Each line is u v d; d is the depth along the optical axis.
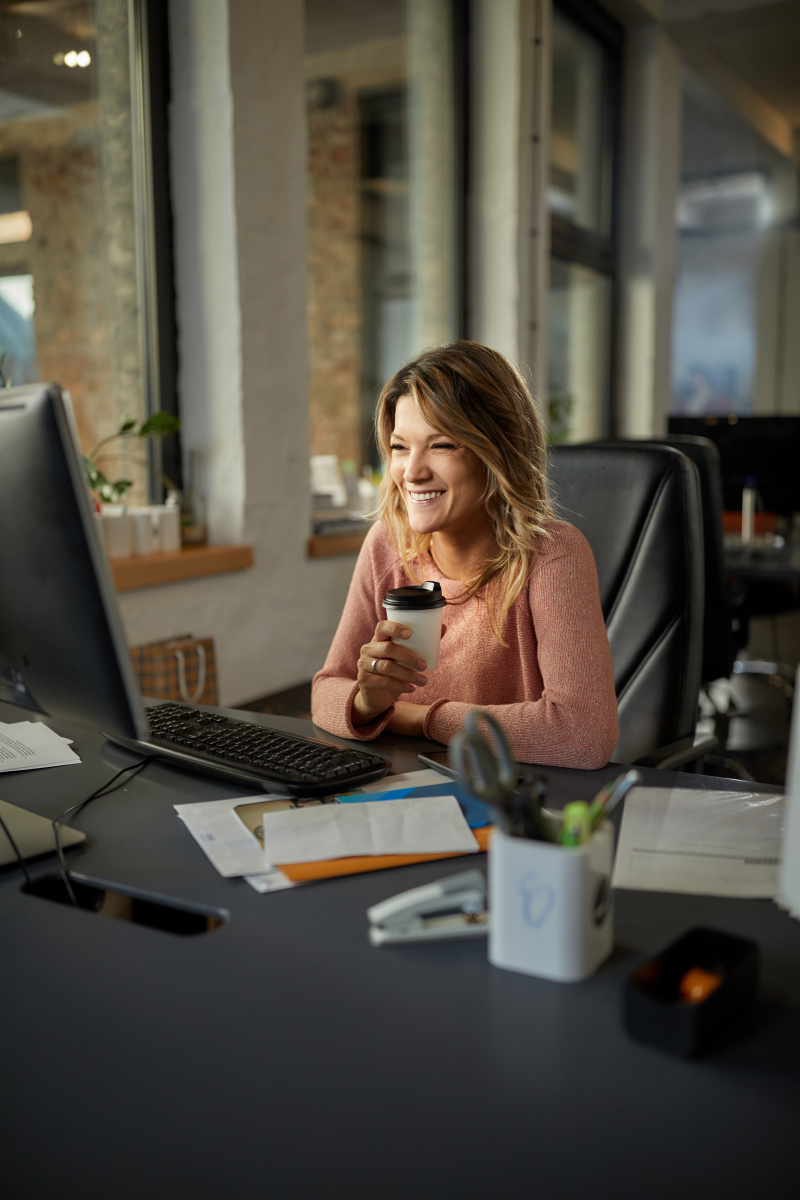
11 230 2.56
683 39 6.05
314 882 0.85
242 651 3.07
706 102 7.16
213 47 2.79
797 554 3.52
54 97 2.64
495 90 4.45
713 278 10.12
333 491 3.70
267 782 1.05
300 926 0.78
